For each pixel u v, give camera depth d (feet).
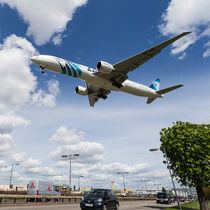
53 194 115.14
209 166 65.82
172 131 76.89
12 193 111.24
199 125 75.77
